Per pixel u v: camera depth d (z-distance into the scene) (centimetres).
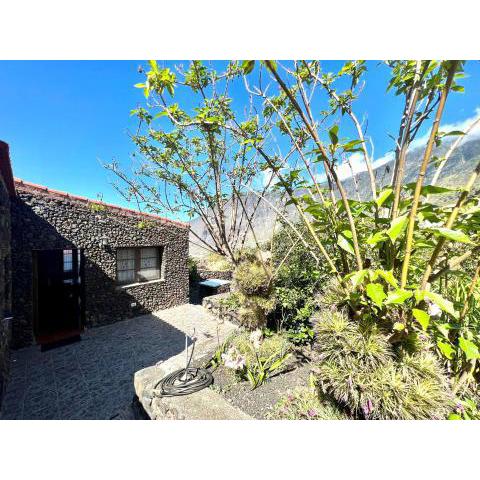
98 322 671
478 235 138
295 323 452
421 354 157
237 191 341
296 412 229
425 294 110
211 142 277
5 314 438
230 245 391
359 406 159
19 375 441
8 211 452
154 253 844
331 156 143
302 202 191
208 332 652
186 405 235
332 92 182
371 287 115
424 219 129
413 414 139
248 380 309
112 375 443
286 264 485
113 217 704
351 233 145
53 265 728
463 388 167
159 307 824
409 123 128
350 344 152
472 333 168
